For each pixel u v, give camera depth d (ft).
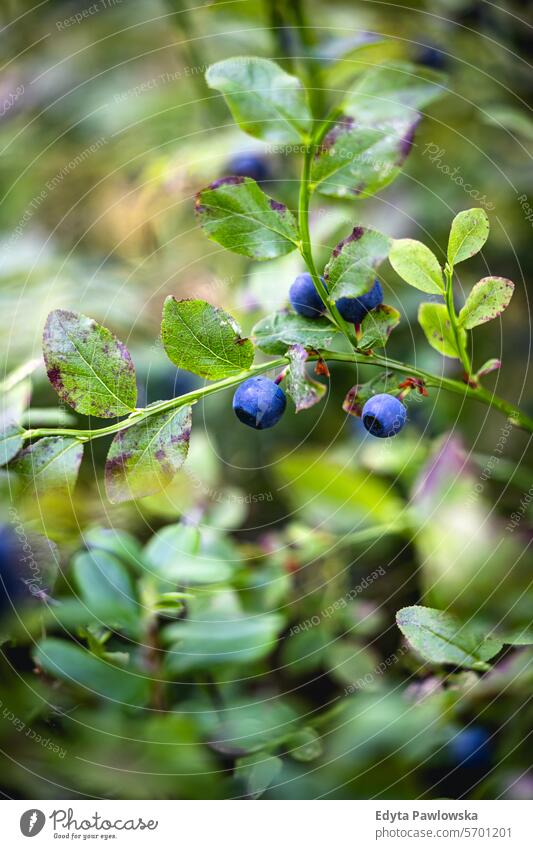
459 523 0.86
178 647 0.84
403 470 1.01
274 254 0.70
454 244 0.71
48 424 0.90
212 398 1.08
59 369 0.68
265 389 0.67
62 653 0.80
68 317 0.68
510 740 0.83
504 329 1.09
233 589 0.91
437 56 1.08
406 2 1.15
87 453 0.98
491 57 1.15
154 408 0.68
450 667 0.85
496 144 1.11
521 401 1.07
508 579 0.80
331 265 0.69
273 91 0.73
